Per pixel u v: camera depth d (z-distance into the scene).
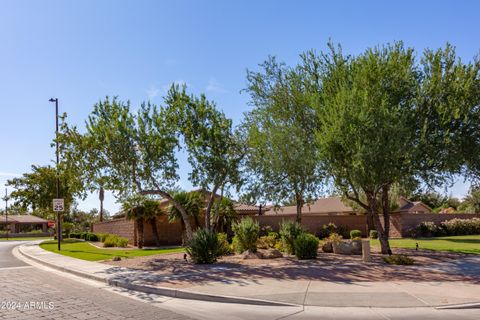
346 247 19.00
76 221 73.06
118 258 18.38
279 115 18.27
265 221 33.34
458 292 10.04
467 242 25.81
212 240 16.38
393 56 16.83
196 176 19.17
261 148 18.11
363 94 14.62
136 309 8.84
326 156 15.32
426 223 32.75
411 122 15.77
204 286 11.03
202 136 18.72
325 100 16.16
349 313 8.42
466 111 15.40
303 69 18.45
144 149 17.69
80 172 18.09
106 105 17.83
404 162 15.32
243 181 19.45
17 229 72.75
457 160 15.65
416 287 10.67
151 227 31.83
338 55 17.80
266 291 10.32
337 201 43.34
